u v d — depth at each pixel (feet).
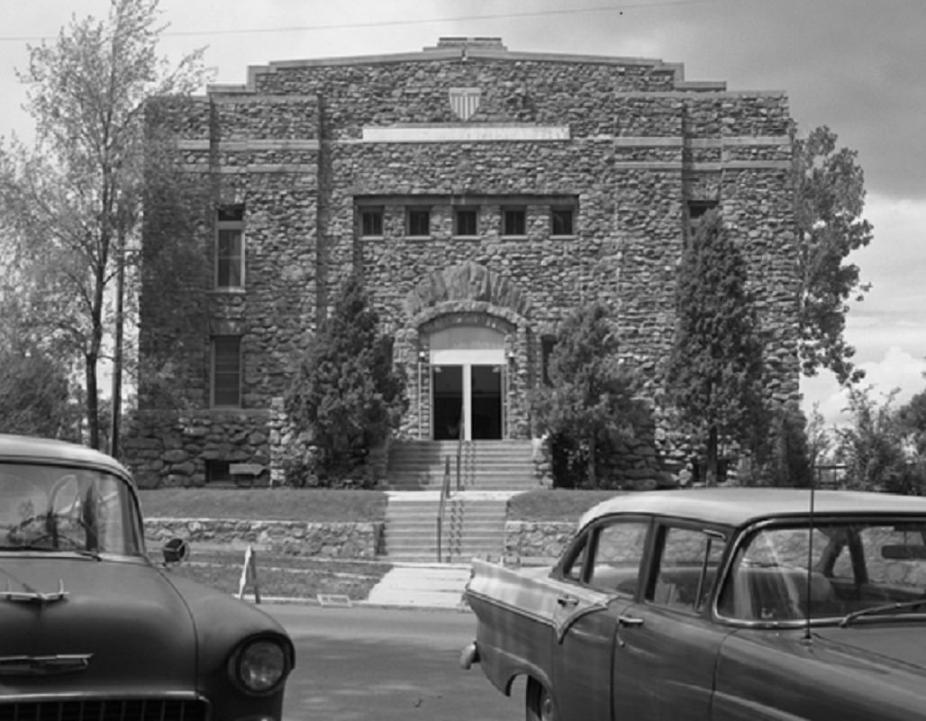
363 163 113.70
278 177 112.37
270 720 18.34
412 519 85.76
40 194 101.71
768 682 15.83
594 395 100.68
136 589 19.16
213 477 108.88
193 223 109.91
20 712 16.69
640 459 106.73
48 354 101.30
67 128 102.63
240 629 18.35
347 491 92.43
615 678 20.08
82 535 21.31
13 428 95.61
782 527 18.08
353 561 78.07
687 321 102.83
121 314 104.42
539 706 24.20
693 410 101.35
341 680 36.17
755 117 113.80
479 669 38.55
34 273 99.96
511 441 105.40
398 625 50.96
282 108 112.98
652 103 113.29
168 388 106.52
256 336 111.14
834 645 15.89
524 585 24.84
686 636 18.03
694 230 108.47
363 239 113.39
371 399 98.78
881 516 18.39
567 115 114.11
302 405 100.99
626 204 112.37
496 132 113.80
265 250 111.86
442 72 114.73
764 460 100.17
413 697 33.58
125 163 102.68
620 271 111.65
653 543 20.36
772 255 112.27
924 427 119.03
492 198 113.50
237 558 75.87
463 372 111.24
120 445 108.78
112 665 17.38
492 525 85.35
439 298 112.16
